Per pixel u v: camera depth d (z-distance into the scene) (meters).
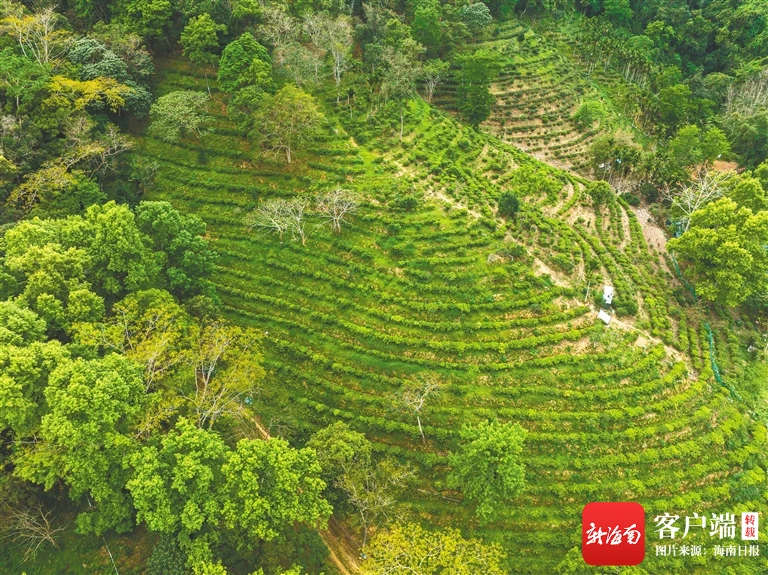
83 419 33.31
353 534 42.47
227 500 33.34
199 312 48.84
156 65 78.38
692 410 50.12
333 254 59.84
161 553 34.09
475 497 40.38
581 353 52.47
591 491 44.62
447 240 59.78
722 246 55.94
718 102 103.38
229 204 65.25
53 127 60.62
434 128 75.75
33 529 36.47
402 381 49.97
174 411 39.22
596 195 70.25
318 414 48.97
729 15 118.38
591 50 103.88
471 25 96.81
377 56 79.38
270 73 69.25
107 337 40.78
